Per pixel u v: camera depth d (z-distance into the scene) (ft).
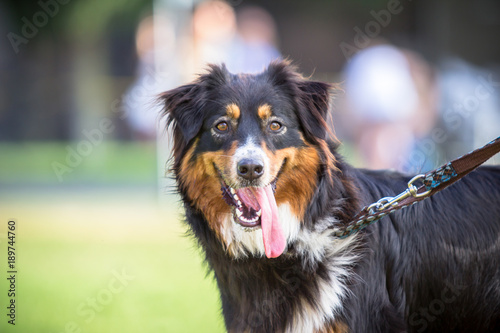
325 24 106.83
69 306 29.86
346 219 19.44
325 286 18.90
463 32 92.94
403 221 20.07
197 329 27.14
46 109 100.48
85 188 67.46
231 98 19.88
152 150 84.02
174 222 48.34
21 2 100.68
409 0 95.76
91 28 102.01
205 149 19.99
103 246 41.50
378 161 46.24
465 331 20.56
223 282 20.13
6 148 99.66
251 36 45.80
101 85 100.27
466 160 17.79
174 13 55.93
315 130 19.89
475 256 19.99
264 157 19.01
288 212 19.77
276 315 19.29
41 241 43.27
